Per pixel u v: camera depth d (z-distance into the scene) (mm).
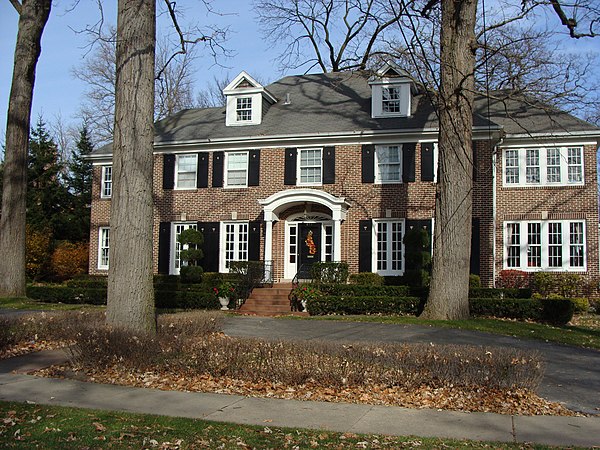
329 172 24547
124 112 11398
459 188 16312
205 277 24078
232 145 25750
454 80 16125
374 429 6508
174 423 6477
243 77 26797
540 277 22453
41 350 11305
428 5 16188
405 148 23719
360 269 23625
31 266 31656
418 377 8258
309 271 24688
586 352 12375
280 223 25188
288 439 5945
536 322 16938
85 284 23859
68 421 6391
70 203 37875
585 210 22938
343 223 24141
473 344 12656
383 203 23750
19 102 19969
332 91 28344
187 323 11789
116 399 7660
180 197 26344
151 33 11719
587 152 23109
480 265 22500
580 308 20938
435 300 16516
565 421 7008
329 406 7516
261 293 21969
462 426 6672
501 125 23266
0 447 5414
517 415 7219
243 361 8805
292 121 26125
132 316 10938
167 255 26266
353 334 13922
